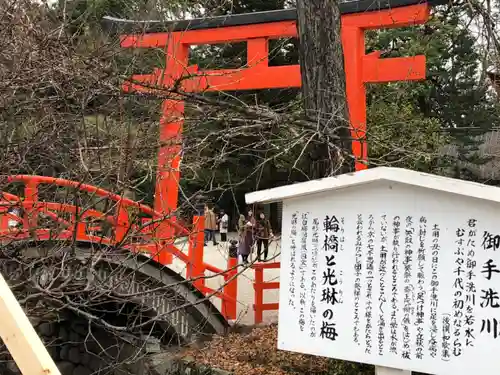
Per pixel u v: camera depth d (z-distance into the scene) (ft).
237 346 19.83
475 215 10.62
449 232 10.84
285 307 12.37
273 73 25.35
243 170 51.75
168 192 24.23
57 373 4.58
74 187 13.96
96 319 13.85
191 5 19.86
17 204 14.48
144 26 14.40
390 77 22.93
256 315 22.25
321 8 15.39
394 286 11.29
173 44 22.07
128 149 12.39
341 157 12.94
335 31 15.48
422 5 21.76
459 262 10.73
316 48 15.35
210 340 21.08
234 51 41.52
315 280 12.09
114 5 21.59
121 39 15.62
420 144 23.62
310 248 12.18
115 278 16.38
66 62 12.76
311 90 15.37
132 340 20.51
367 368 14.79
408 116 37.11
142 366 19.77
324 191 11.96
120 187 13.10
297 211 12.37
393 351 11.21
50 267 13.35
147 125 13.51
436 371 10.82
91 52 13.71
